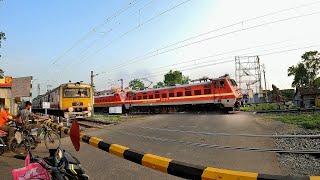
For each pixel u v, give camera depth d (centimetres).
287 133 1300
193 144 1101
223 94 2806
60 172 382
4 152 996
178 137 1322
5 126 981
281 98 5031
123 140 1300
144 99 3697
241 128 1544
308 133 1261
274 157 882
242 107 3841
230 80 2848
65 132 756
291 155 912
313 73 7906
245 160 848
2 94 2166
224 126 1664
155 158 272
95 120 2517
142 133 1517
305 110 2381
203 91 2969
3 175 708
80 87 2806
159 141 1224
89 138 430
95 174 710
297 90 5312
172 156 924
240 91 3031
